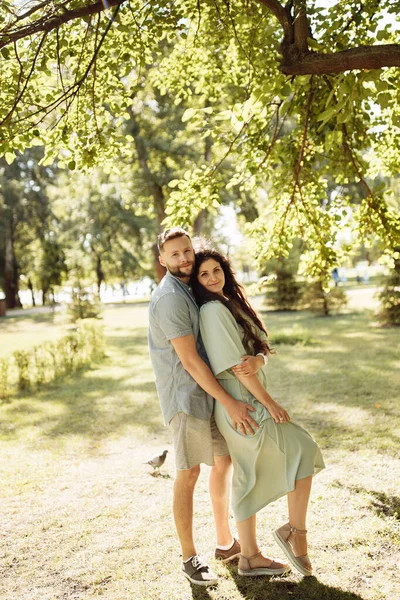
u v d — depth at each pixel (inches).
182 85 235.3
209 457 117.6
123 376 410.3
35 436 255.4
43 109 150.7
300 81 147.2
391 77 173.9
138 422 273.3
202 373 113.7
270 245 220.4
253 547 118.5
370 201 201.5
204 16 189.9
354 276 1665.8
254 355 120.9
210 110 186.5
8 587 121.2
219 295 121.8
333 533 134.5
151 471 196.2
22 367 380.5
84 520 154.7
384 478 168.7
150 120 791.7
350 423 236.4
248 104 157.8
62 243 1401.3
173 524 148.8
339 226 218.5
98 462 211.3
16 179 1413.6
